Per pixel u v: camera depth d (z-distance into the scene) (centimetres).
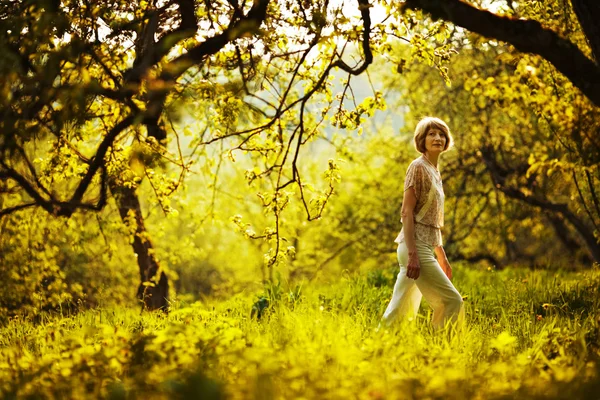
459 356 572
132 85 512
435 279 732
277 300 922
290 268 3123
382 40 784
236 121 775
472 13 543
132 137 791
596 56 596
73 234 1555
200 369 493
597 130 852
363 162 2475
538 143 1770
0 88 468
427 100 2083
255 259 4225
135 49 662
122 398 454
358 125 821
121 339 577
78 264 2198
